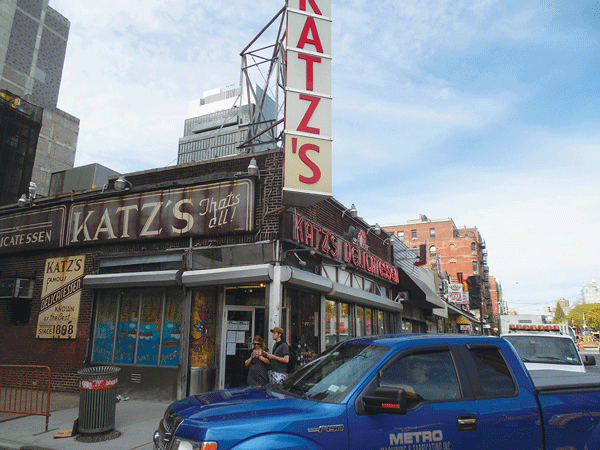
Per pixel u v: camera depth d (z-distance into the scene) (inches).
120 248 466.0
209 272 397.7
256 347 318.0
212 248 414.3
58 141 1914.4
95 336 460.1
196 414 129.8
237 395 151.9
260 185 414.0
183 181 442.9
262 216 404.8
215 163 450.3
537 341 409.4
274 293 377.1
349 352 158.6
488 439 136.9
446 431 133.1
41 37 2309.3
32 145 1082.1
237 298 422.9
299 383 155.1
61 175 692.1
